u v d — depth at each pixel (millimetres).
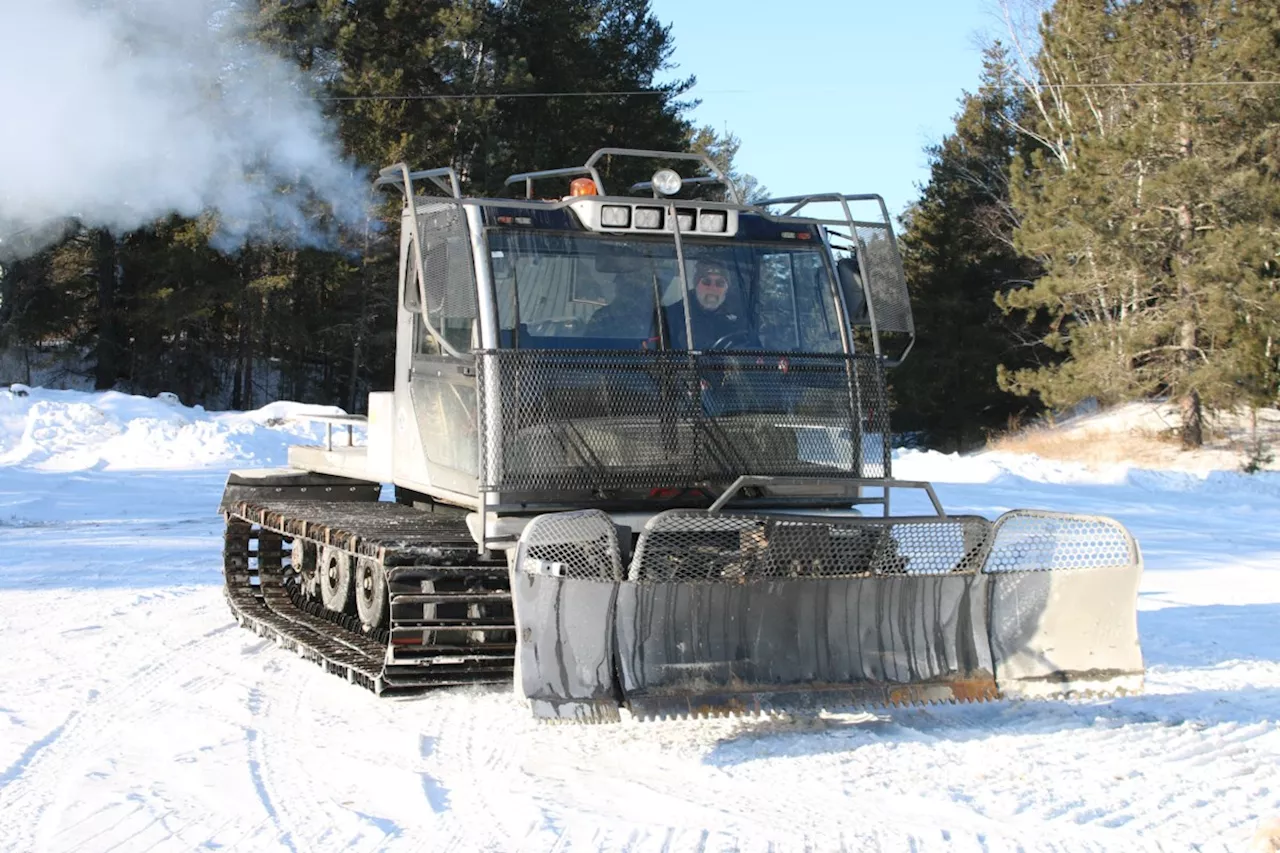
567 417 6281
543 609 5617
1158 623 9789
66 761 5578
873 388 6855
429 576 6371
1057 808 5004
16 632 8633
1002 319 45219
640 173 41438
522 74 38094
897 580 6176
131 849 4461
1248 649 8680
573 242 6598
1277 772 5543
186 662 7758
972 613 6348
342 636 7621
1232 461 30609
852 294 7102
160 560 12391
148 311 37750
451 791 5191
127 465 22641
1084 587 6426
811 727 6359
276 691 7023
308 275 38500
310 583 8914
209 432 24219
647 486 6383
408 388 7590
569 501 6297
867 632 6176
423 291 6414
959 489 23766
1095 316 37781
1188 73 30969
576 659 5672
